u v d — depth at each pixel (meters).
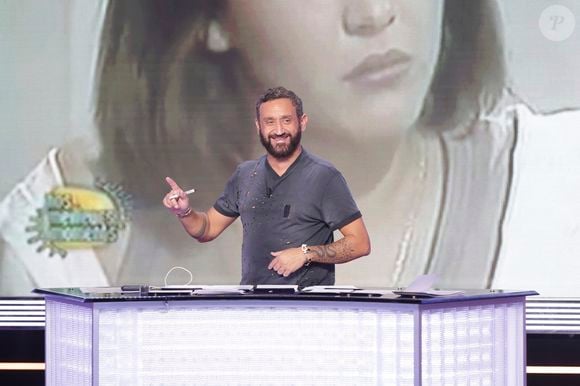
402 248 12.05
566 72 11.82
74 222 12.42
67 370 7.78
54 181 12.43
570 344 11.85
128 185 12.38
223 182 12.27
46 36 12.38
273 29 12.16
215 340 7.49
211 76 12.26
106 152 12.38
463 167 11.94
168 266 12.34
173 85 12.29
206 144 12.29
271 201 8.95
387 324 7.21
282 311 7.44
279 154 8.84
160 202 12.34
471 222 11.95
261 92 12.20
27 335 12.43
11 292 12.47
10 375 12.40
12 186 12.47
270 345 7.45
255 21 12.19
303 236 8.87
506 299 7.69
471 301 7.42
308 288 7.97
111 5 12.34
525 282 11.90
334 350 7.36
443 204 11.98
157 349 7.48
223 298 7.45
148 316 7.47
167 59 12.30
